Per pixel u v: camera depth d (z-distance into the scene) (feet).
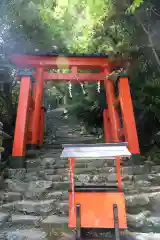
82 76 27.53
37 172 18.06
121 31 24.85
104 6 25.30
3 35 27.27
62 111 51.37
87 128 38.70
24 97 21.57
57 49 34.24
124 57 24.94
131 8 19.99
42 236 10.82
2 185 15.93
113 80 25.31
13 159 18.85
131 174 17.22
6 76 25.82
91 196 10.49
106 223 10.09
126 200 13.29
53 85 43.19
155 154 22.53
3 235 10.94
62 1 28.48
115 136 23.30
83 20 29.30
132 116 20.54
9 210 13.50
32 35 32.09
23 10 28.71
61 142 31.48
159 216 12.82
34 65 26.81
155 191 14.61
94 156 10.30
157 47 23.25
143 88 24.20
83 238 10.66
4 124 25.41
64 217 12.71
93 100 36.01
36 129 25.38
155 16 23.03
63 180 16.87
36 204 13.48
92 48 30.17
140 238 10.75
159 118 23.38
